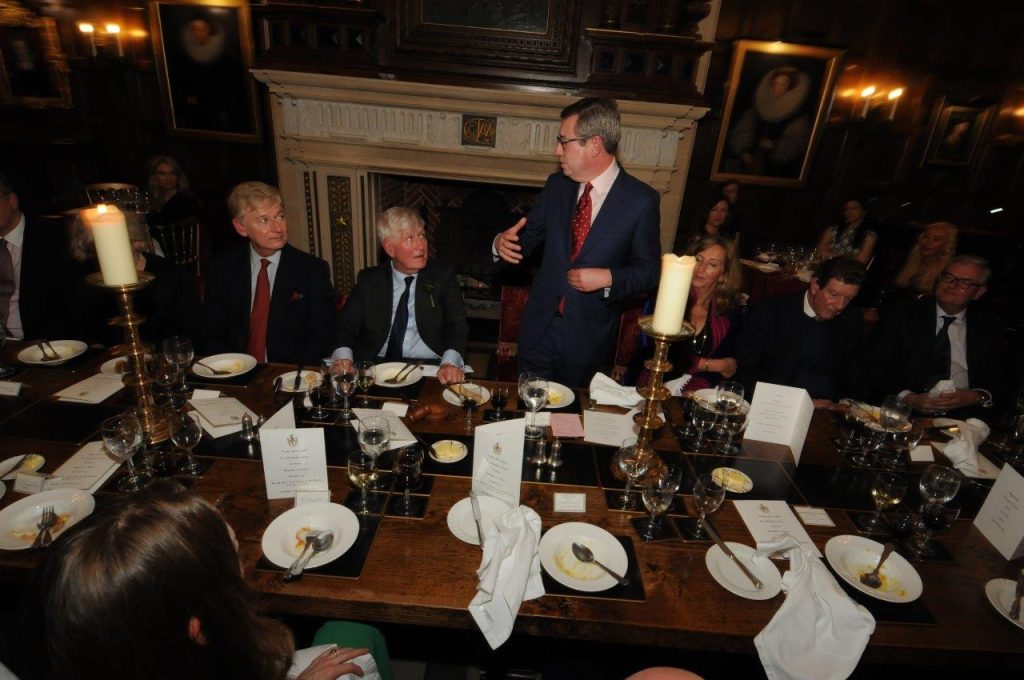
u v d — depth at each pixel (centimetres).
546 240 232
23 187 433
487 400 173
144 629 55
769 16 403
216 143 439
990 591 113
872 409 178
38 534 109
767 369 238
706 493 120
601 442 155
